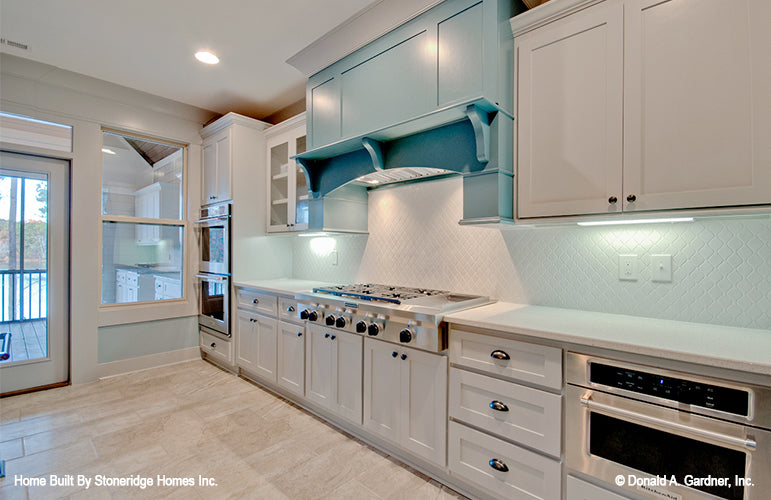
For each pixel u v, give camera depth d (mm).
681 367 1150
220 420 2455
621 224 1733
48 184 2971
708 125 1271
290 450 2100
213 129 3512
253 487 1771
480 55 1730
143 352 3434
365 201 2891
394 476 1875
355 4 2068
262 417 2506
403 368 1903
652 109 1379
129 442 2164
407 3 1979
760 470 1032
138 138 3414
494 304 2035
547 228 1964
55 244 3002
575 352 1354
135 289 3402
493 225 1807
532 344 1458
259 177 3473
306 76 2914
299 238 3629
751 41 1197
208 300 3609
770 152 1167
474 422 1636
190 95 3320
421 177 2514
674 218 1394
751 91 1196
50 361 2977
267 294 2898
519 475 1495
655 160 1374
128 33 2355
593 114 1520
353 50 2322
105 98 3133
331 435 2275
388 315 1938
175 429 2324
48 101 2881
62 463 1946
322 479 1841
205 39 2422
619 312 1737
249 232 3391
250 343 3094
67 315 3061
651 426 1197
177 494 1708
